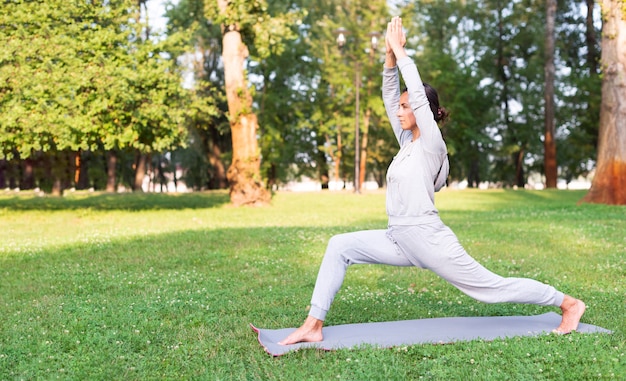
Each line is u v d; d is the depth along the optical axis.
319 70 41.03
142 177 42.94
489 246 10.25
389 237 4.52
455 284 4.50
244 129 22.58
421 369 3.95
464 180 59.25
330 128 42.12
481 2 46.16
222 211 20.27
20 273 8.25
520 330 4.85
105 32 19.80
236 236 11.98
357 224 15.30
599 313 5.57
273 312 5.85
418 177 4.31
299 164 47.75
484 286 4.45
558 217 15.05
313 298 4.57
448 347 4.41
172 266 8.74
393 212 4.43
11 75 17.67
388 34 4.53
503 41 45.75
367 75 38.28
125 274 8.05
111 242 11.27
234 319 5.55
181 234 12.48
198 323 5.44
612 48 19.30
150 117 19.02
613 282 7.19
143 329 5.15
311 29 41.09
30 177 42.25
